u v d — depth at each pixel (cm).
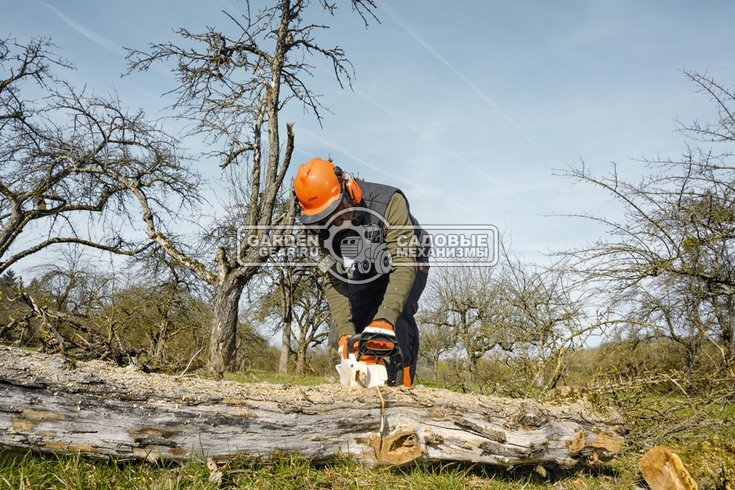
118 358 346
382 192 306
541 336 449
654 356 532
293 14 1472
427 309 1295
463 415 257
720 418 325
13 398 210
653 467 260
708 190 584
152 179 1584
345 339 291
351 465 256
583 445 274
